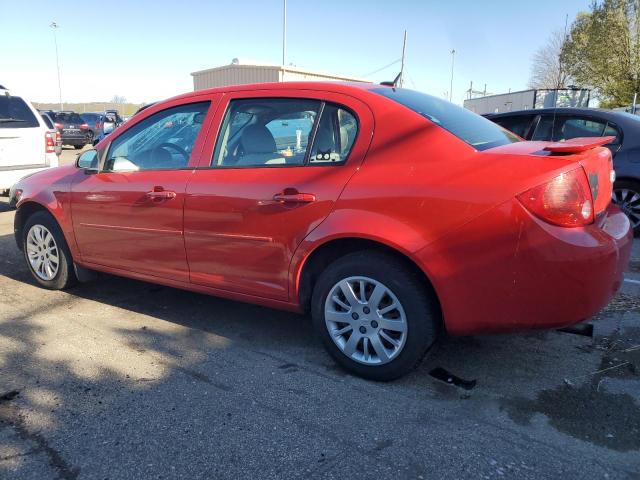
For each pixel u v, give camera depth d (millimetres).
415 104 3234
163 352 3545
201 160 3619
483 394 2957
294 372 3252
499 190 2596
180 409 2842
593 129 6766
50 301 4547
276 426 2678
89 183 4215
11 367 3334
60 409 2852
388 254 2936
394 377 3037
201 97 3799
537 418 2717
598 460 2383
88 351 3561
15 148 8242
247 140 3475
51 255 4699
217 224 3451
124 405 2885
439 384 3076
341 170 3041
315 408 2838
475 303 2717
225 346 3635
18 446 2535
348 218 2922
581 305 2590
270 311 4281
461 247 2674
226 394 2994
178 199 3619
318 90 3312
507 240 2582
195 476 2324
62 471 2359
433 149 2855
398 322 2945
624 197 6520
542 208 2529
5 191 9039
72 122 25656
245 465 2389
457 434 2588
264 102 3475
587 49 35281
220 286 3588
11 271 5457
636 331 3752
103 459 2439
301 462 2402
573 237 2531
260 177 3301
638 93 32688
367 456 2436
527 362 3318
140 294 4715
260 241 3287
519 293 2623
